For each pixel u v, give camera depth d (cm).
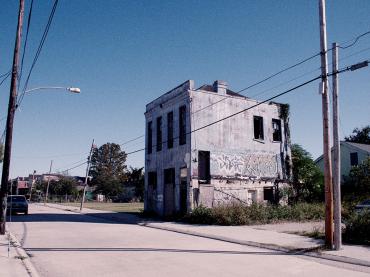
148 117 3112
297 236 1455
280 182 2741
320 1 1234
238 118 2623
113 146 10444
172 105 2700
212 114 2516
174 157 2617
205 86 2875
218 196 2445
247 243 1335
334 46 1194
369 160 3148
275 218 2119
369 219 1345
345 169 3959
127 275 823
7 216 2952
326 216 1177
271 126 2791
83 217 2859
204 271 859
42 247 1255
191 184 2358
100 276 816
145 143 3120
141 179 7256
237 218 2022
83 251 1168
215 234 1593
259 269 882
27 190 8412
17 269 883
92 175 10188
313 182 2923
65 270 884
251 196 2597
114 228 1961
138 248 1229
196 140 2420
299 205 2345
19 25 1716
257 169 2642
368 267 918
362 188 3095
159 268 895
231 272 848
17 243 1338
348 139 6022
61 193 7944
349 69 1132
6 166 1639
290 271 862
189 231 1752
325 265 939
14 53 1703
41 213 3375
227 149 2534
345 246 1210
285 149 2830
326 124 1203
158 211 2802
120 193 7912
